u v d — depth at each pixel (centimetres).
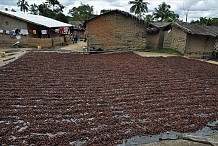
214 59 2431
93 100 1031
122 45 2723
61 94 1101
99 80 1366
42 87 1200
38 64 1770
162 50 2855
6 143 662
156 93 1153
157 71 1636
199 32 2423
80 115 870
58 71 1562
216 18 4588
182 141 704
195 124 817
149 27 2928
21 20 2981
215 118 875
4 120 816
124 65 1827
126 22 2662
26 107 937
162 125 801
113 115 878
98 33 2684
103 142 680
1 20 3038
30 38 2944
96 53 2527
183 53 2505
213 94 1165
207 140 699
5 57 2069
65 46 3195
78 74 1495
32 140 680
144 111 922
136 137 718
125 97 1080
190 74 1577
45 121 813
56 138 693
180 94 1148
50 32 3425
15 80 1312
